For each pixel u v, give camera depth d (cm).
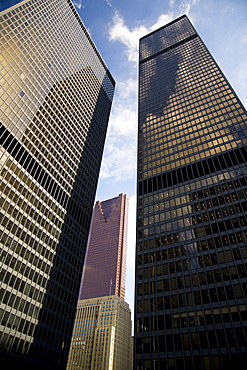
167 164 7819
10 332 5109
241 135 7212
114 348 16288
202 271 5112
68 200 8562
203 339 4303
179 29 15975
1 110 6975
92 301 19200
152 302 5200
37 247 6606
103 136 12925
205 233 5650
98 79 14850
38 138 8069
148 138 9162
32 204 6962
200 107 9044
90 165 10738
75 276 7600
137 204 7312
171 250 5784
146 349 4650
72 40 13088
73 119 10644
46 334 5900
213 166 6894
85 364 15788
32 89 8600
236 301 4459
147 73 13200
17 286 5647
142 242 6328
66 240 7762
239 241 5172
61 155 9019
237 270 4809
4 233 5822
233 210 5719
